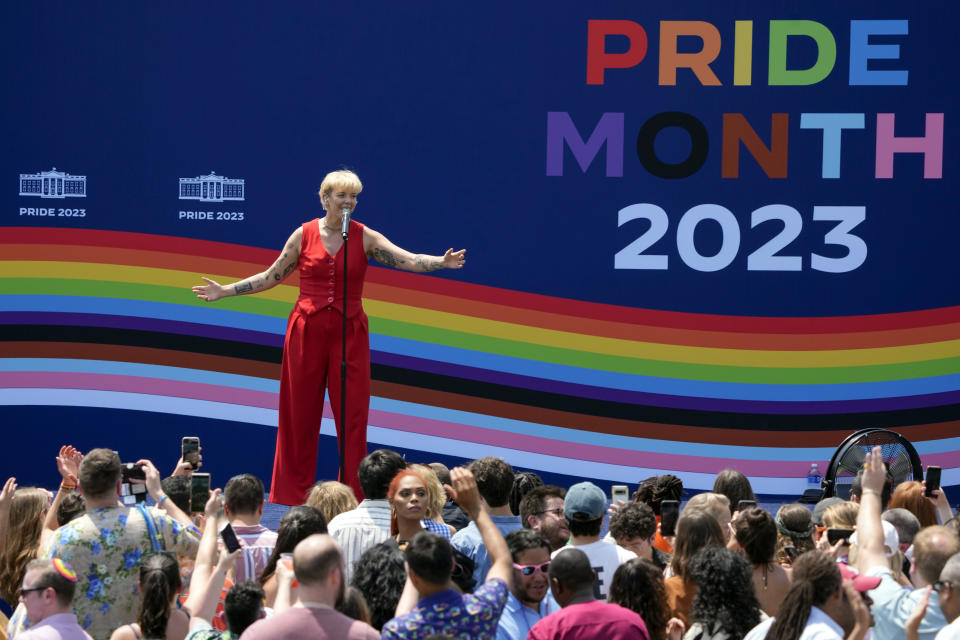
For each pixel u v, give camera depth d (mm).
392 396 19000
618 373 18812
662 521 10039
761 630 7520
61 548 8656
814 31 18266
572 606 7547
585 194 18656
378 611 8070
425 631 7023
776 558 10055
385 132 18734
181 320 18984
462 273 18828
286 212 18812
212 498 8406
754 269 18562
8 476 19016
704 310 18641
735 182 18500
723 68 18391
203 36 18672
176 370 19062
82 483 8812
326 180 15445
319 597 7062
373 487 10164
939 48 18219
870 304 18531
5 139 18797
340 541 10008
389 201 18797
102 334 19047
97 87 18734
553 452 18953
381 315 18938
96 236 18906
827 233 18469
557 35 18531
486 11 18578
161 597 7691
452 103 18672
